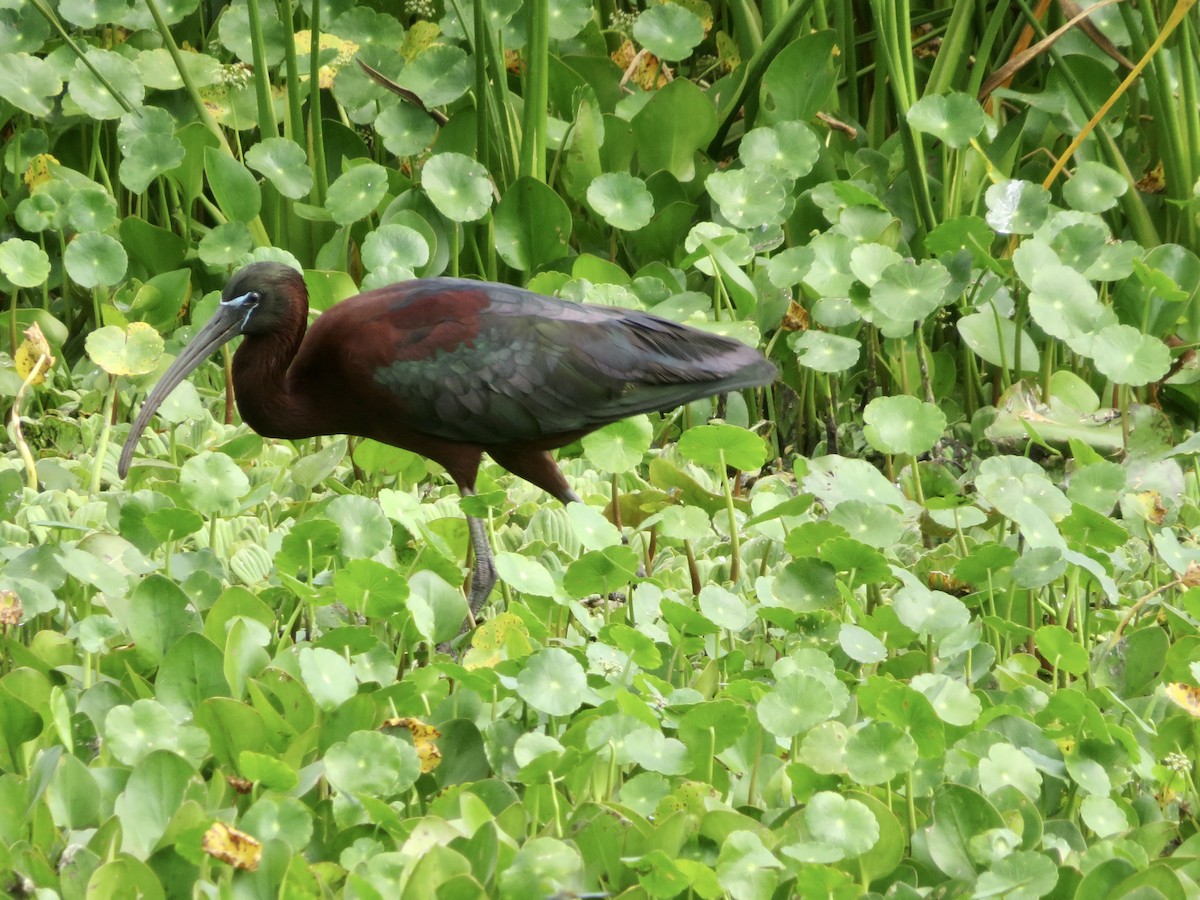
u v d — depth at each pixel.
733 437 9.58
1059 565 8.69
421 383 10.38
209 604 8.84
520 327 10.44
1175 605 10.02
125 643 8.55
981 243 12.66
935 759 7.50
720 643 8.98
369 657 7.99
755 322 12.74
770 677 8.59
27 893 6.01
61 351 13.17
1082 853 7.20
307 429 10.77
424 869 5.99
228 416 12.74
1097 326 11.64
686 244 12.94
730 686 7.73
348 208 13.05
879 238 12.91
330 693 7.31
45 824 6.52
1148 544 10.65
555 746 7.11
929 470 11.81
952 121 13.05
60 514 10.07
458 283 10.79
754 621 9.47
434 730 7.20
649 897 6.30
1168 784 7.64
